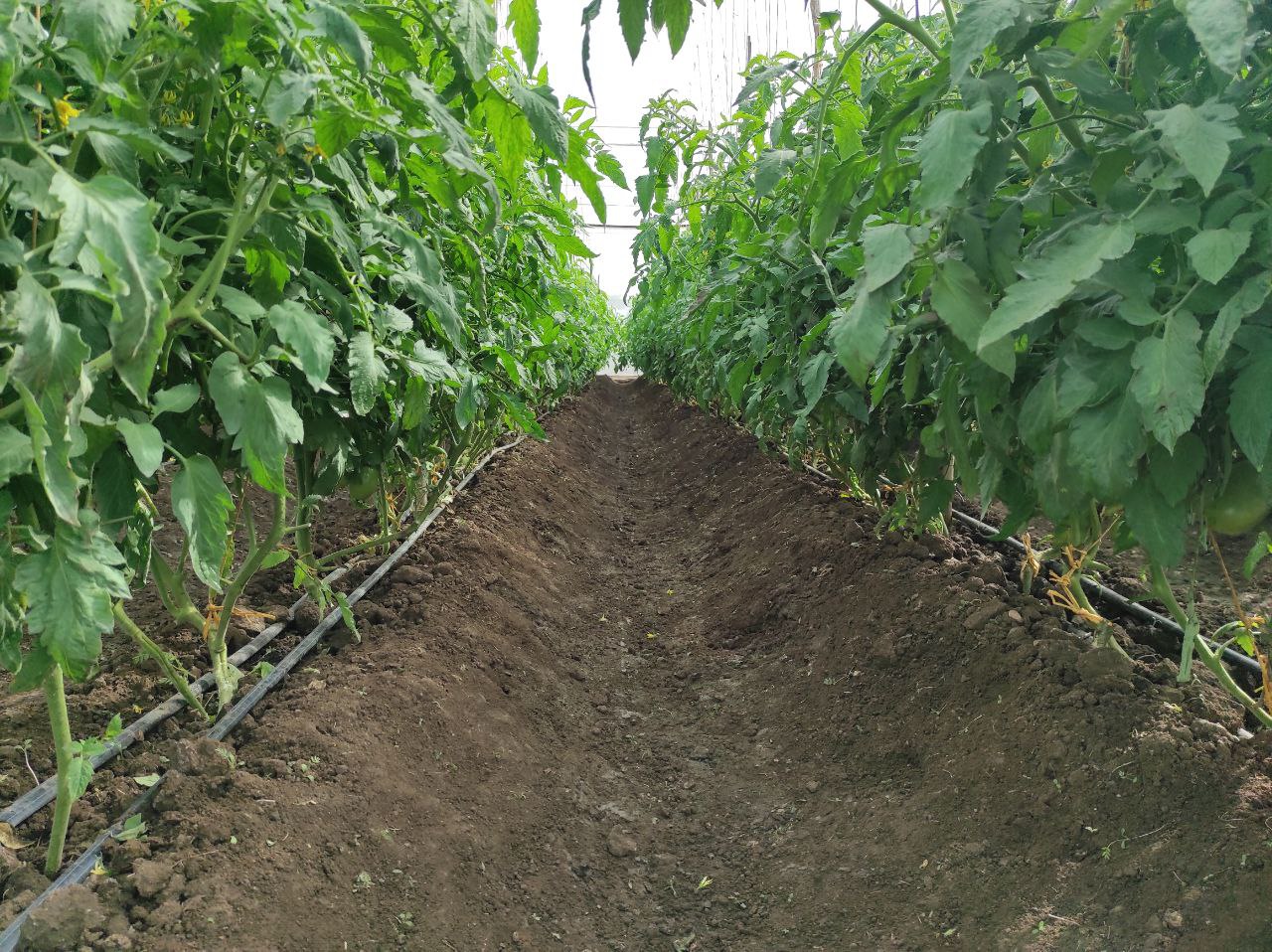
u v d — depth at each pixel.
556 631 4.00
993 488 1.97
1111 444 1.50
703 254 5.71
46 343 1.24
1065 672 2.59
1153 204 1.49
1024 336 1.78
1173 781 2.09
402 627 3.27
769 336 3.91
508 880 2.29
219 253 1.69
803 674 3.42
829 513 4.67
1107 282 1.48
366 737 2.46
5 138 1.28
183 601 2.45
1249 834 1.88
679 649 4.06
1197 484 1.77
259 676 2.75
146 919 1.71
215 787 2.08
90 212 1.20
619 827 2.67
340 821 2.14
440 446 4.17
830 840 2.49
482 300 3.07
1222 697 2.51
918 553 3.73
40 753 2.29
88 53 1.30
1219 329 1.34
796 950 2.13
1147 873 1.92
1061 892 1.99
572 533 5.74
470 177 2.07
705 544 5.67
